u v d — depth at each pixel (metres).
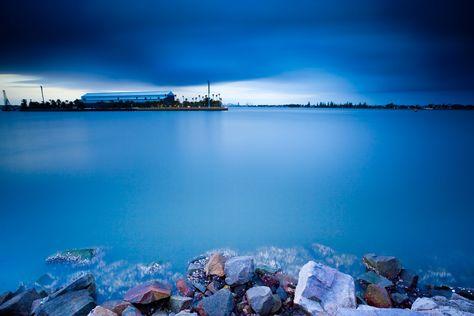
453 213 10.30
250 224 9.47
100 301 5.44
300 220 9.80
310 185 14.20
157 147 28.02
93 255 7.38
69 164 20.00
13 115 106.31
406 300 5.10
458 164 19.08
